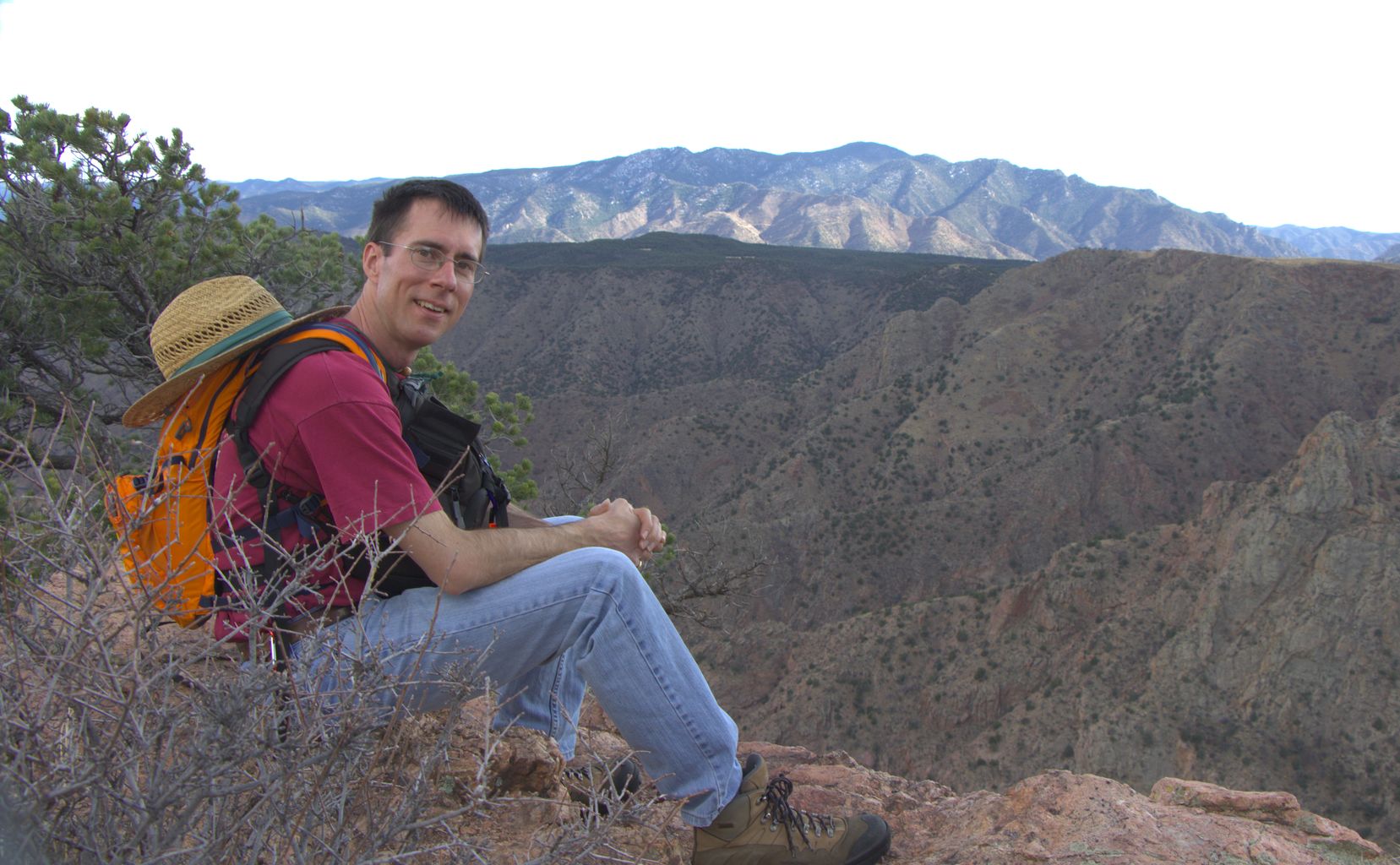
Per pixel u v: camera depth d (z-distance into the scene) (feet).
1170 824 9.91
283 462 6.92
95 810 4.48
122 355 33.27
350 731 5.25
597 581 7.75
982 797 11.21
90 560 5.05
